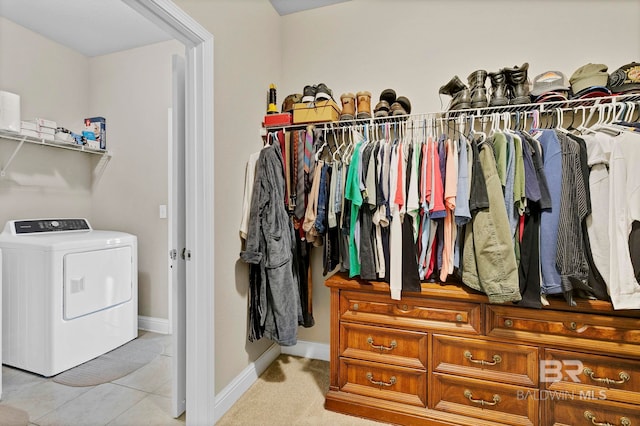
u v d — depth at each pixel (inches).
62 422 62.7
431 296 59.9
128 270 100.5
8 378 78.8
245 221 71.9
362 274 62.9
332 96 86.0
